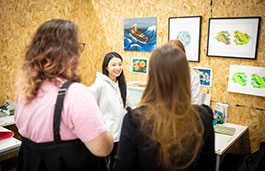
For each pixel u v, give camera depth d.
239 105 2.41
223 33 2.37
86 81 3.58
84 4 3.42
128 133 0.87
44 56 0.91
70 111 0.89
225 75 2.44
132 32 3.05
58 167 0.93
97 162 1.04
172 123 0.81
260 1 2.13
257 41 2.19
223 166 2.23
